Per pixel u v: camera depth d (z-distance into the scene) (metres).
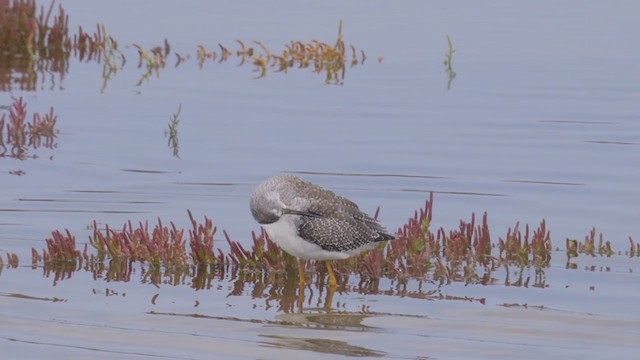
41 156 18.39
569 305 12.30
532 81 24.92
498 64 26.69
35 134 19.80
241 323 11.60
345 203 12.71
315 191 12.55
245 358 10.57
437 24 31.28
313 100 23.11
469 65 26.59
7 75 24.66
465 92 23.91
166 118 21.33
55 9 31.55
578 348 10.96
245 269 13.60
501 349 10.91
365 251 13.67
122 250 13.78
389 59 27.22
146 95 23.30
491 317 11.89
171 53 27.36
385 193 16.64
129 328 11.37
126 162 18.14
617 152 18.98
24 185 16.64
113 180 17.05
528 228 14.12
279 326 11.52
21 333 11.12
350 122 21.19
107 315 11.74
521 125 20.98
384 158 18.53
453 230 14.88
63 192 16.34
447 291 12.80
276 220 12.26
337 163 18.19
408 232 14.19
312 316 11.88
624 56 27.53
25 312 11.74
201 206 15.92
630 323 11.73
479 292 12.76
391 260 13.66
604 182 17.17
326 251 12.32
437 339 11.18
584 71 25.92
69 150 18.84
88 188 16.59
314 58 27.11
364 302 12.38
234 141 19.64
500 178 17.42
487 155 18.80
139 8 32.56
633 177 17.44
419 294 12.69
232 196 16.42
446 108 22.42
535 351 10.88
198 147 19.17
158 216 15.41
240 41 27.50
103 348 10.77
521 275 13.39
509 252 14.16
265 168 17.86
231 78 25.23
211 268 13.60
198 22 30.81
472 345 11.01
